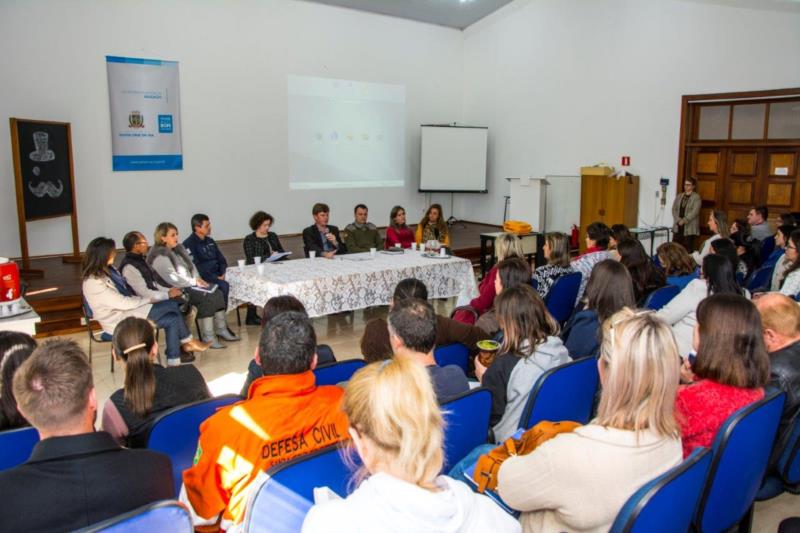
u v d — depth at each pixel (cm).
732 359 177
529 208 969
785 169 775
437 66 1133
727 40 799
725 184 834
